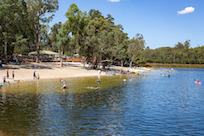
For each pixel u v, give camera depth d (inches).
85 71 2930.6
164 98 1252.5
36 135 600.1
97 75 2691.9
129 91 1486.2
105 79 2261.3
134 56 4586.6
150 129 683.4
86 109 927.7
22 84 1681.8
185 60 7539.4
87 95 1277.1
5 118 759.1
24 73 2220.7
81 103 1047.6
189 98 1263.5
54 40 5452.8
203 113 904.9
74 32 2992.1
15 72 2185.0
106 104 1043.3
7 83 1706.4
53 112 863.1
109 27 3198.8
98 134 626.2
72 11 2856.8
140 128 691.4
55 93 1315.2
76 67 3221.0
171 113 898.1
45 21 3058.6
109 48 3046.3
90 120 765.9
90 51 2992.1
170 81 2279.8
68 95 1257.4
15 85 1622.8
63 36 2950.3
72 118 783.7
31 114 823.7
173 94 1406.3
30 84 1690.5
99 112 884.6
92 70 3107.8
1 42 2662.4
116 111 908.6
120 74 3080.7
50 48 5536.4
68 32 2977.4
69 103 1040.2
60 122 731.4
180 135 635.5
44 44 5383.9
